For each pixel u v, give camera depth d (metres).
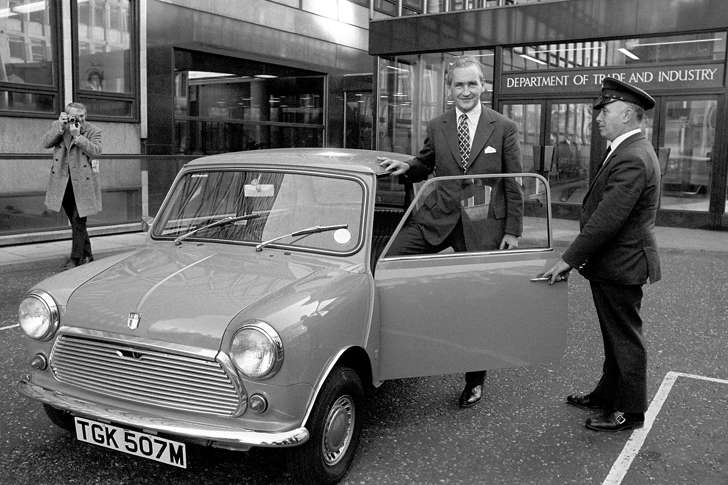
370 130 21.38
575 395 4.38
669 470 3.50
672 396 4.52
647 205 3.72
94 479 3.25
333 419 3.17
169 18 14.88
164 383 2.94
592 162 13.97
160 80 14.79
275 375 2.82
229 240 3.83
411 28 15.55
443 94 15.68
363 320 3.34
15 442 3.62
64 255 8.93
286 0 18.09
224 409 2.87
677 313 6.71
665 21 12.76
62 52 12.12
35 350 3.27
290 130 18.97
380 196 3.79
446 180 3.83
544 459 3.59
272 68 18.19
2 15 11.20
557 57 14.15
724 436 3.92
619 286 3.80
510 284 3.77
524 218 3.92
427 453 3.62
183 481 3.24
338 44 20.00
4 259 8.56
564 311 3.92
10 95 11.41
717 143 12.62
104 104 13.20
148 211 11.54
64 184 8.00
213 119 16.42
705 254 10.34
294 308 2.96
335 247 3.60
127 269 3.52
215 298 3.06
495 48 14.75
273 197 3.87
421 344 3.62
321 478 3.10
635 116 3.77
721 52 12.54
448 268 3.65
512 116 14.81
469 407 4.28
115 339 2.98
